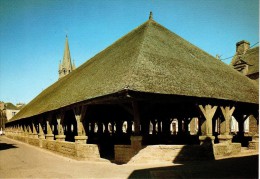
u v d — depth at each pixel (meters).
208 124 10.86
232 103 12.34
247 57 25.30
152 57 11.24
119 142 19.50
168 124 19.59
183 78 11.03
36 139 21.22
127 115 17.36
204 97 10.47
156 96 9.41
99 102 10.38
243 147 15.72
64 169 8.83
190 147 10.14
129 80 8.92
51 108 15.56
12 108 78.75
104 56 17.41
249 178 6.31
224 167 8.09
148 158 9.75
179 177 6.73
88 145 11.55
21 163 10.70
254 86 16.58
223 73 15.28
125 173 7.61
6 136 49.12
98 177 7.19
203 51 17.91
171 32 17.05
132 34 16.80
